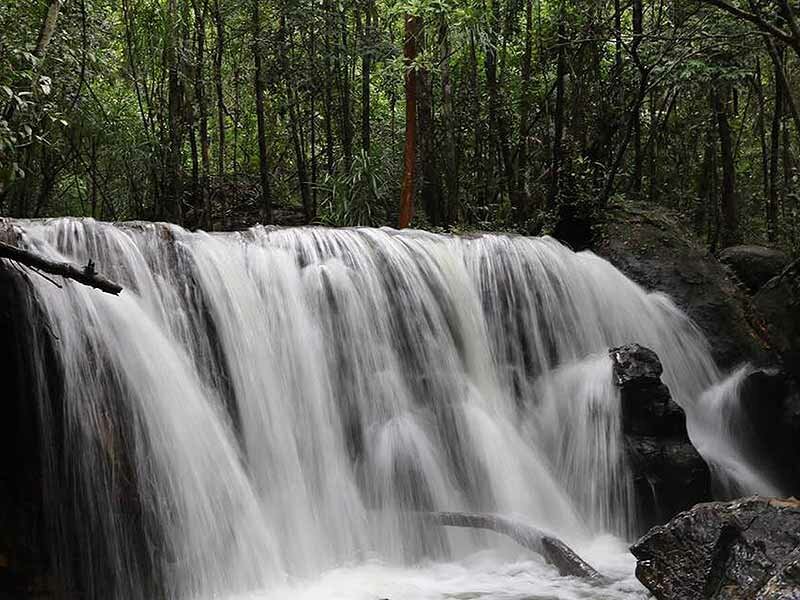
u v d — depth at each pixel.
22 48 8.26
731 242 14.69
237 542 6.71
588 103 13.98
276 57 14.16
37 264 4.97
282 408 7.59
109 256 6.98
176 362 6.88
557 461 8.91
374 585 6.68
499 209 14.13
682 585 5.37
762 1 10.20
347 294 8.32
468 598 6.33
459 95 14.84
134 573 6.11
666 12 13.38
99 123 12.55
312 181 15.55
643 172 15.70
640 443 8.28
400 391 8.37
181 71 13.13
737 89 15.18
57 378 6.06
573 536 8.23
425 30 13.32
